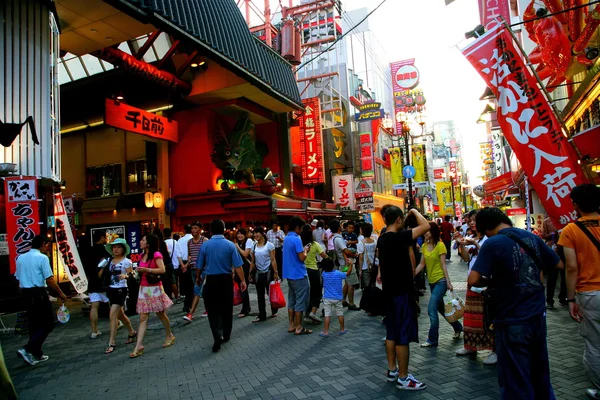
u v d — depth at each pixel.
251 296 11.64
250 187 19.95
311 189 27.12
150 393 4.70
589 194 3.87
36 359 6.14
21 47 8.75
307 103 23.97
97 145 20.88
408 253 4.55
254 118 21.48
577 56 9.70
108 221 19.59
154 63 17.72
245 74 15.33
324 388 4.54
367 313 8.62
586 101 9.80
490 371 4.82
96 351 6.61
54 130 9.39
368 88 42.34
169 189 18.88
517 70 6.54
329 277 6.90
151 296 6.44
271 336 7.08
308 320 8.20
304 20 30.97
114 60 13.70
